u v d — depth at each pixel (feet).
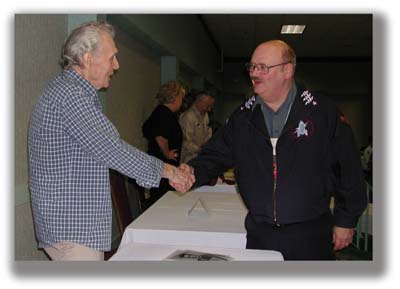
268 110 5.22
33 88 6.83
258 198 5.09
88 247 4.59
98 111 4.59
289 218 4.95
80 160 4.56
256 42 30.94
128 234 5.71
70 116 4.45
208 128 14.64
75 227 4.54
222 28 26.30
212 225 5.91
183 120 13.67
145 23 12.37
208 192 8.59
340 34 27.45
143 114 14.49
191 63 20.83
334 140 5.01
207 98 13.94
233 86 38.32
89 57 4.67
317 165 4.98
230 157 5.75
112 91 11.30
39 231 4.72
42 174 4.57
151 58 15.56
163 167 5.21
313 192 4.96
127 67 12.66
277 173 4.99
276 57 4.93
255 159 5.13
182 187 5.56
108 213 4.78
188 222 6.08
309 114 4.99
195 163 5.73
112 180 7.04
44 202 4.54
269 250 4.66
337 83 37.58
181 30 18.11
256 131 5.13
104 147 4.55
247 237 5.28
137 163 4.79
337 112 5.08
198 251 4.27
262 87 4.99
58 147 4.50
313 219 4.98
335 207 5.33
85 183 4.58
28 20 6.66
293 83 5.21
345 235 5.19
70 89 4.50
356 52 34.81
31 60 6.77
